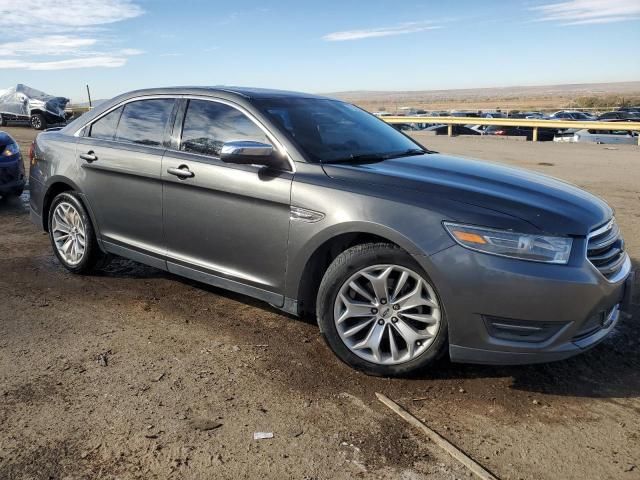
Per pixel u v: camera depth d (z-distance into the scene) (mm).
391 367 3369
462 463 2646
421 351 3299
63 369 3445
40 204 5324
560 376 3500
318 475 2545
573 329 3082
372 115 5000
